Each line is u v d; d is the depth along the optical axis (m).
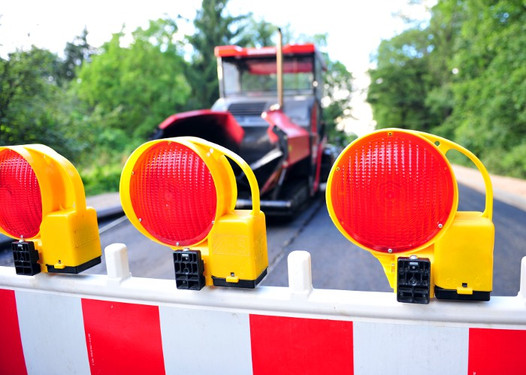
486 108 16.14
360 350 0.94
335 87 46.06
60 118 10.53
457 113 20.22
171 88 23.75
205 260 1.02
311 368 0.98
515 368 0.87
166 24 23.83
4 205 1.17
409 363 0.92
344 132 44.97
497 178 14.23
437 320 0.88
